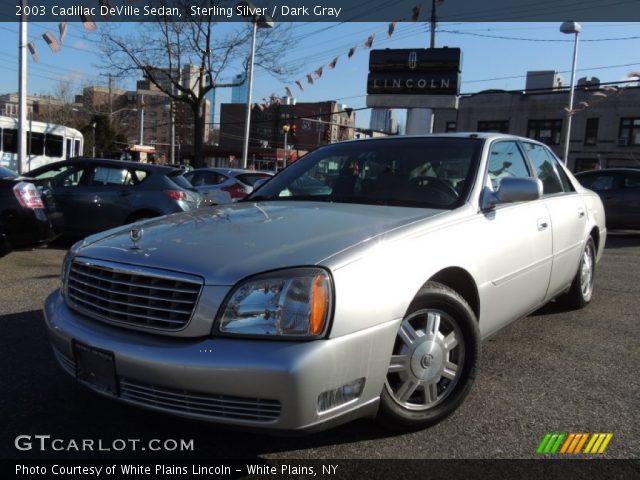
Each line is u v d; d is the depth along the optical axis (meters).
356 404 2.54
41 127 22.78
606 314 5.54
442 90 20.64
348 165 4.10
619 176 13.36
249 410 2.35
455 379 3.14
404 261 2.78
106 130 51.22
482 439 2.98
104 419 3.13
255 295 2.41
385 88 21.45
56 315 2.93
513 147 4.36
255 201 3.98
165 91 22.11
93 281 2.83
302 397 2.31
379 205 3.56
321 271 2.46
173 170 9.41
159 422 3.10
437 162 3.84
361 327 2.50
